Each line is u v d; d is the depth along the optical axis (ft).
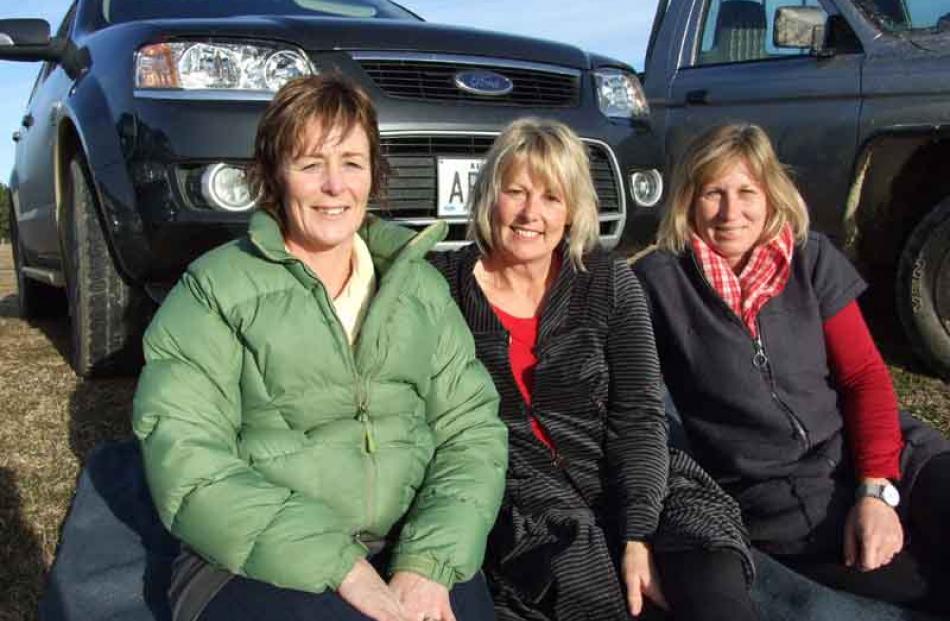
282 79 10.78
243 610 5.82
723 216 7.67
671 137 16.39
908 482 7.58
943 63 12.86
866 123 13.52
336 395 6.21
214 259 6.22
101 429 11.51
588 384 7.27
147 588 6.80
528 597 6.81
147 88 10.88
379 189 7.12
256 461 6.11
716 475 8.07
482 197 7.30
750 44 15.55
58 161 13.47
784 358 7.72
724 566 6.55
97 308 12.64
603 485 7.31
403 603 5.88
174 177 10.48
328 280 6.73
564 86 12.44
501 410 7.28
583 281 7.37
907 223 14.20
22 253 19.33
